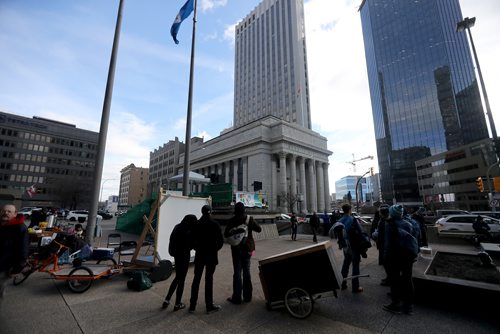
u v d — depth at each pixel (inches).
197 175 758.5
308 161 2320.4
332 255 165.0
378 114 3740.2
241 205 189.0
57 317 149.2
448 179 2498.8
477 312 152.5
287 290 158.6
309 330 135.3
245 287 180.2
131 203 4744.1
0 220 130.2
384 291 202.8
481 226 447.2
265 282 166.1
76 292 193.9
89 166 3577.8
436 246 460.4
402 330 135.3
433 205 2230.6
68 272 205.6
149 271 231.6
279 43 3395.7
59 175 3319.4
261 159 2025.1
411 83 3302.2
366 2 4040.4
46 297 183.9
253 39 3838.6
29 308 162.9
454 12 3316.9
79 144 3558.1
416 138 3186.5
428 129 3102.9
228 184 597.0
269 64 3484.3
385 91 3558.1
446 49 3095.5
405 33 3432.6
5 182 2967.5
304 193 2140.7
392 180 3376.0
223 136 2449.6
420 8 3351.4
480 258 217.5
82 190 2444.6
